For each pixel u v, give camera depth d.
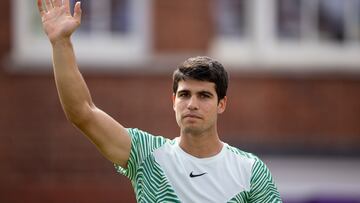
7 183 34.19
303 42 36.06
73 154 34.28
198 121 13.98
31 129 34.31
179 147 14.29
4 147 34.22
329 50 36.19
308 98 35.59
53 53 13.88
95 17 34.91
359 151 35.94
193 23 34.62
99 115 14.00
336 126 35.84
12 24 34.28
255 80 35.16
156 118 34.53
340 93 35.84
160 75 34.53
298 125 35.56
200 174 14.11
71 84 13.81
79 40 34.75
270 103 35.25
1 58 34.16
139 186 14.20
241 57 35.44
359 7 36.66
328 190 35.88
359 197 36.06
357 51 36.31
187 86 14.04
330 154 35.81
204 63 14.06
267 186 14.34
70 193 34.25
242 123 35.09
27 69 34.25
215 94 14.13
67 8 14.09
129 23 35.03
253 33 35.62
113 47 34.78
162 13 34.62
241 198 14.16
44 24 13.98
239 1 35.72
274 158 35.44
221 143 14.46
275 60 35.53
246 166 14.32
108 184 34.31
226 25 35.53
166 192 14.02
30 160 34.28
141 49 34.69
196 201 13.98
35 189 34.22
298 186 35.66
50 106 34.34
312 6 36.28
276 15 35.81
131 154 14.20
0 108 34.22
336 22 36.44
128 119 34.47
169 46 34.59
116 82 34.47
